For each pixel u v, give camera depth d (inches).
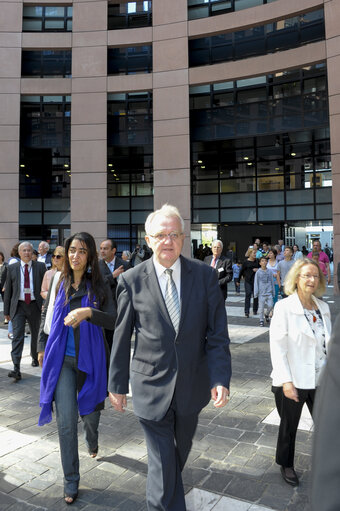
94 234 727.7
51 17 765.3
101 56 743.7
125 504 108.2
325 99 679.7
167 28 731.4
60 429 112.6
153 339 89.5
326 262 439.2
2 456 135.4
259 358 260.5
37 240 866.1
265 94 725.3
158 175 719.1
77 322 113.4
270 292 375.6
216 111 756.0
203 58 742.5
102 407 124.3
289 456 117.4
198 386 90.7
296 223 864.3
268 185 821.2
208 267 97.5
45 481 120.0
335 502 18.2
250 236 877.8
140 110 765.9
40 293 230.4
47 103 773.9
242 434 150.5
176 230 92.9
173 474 86.2
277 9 671.8
